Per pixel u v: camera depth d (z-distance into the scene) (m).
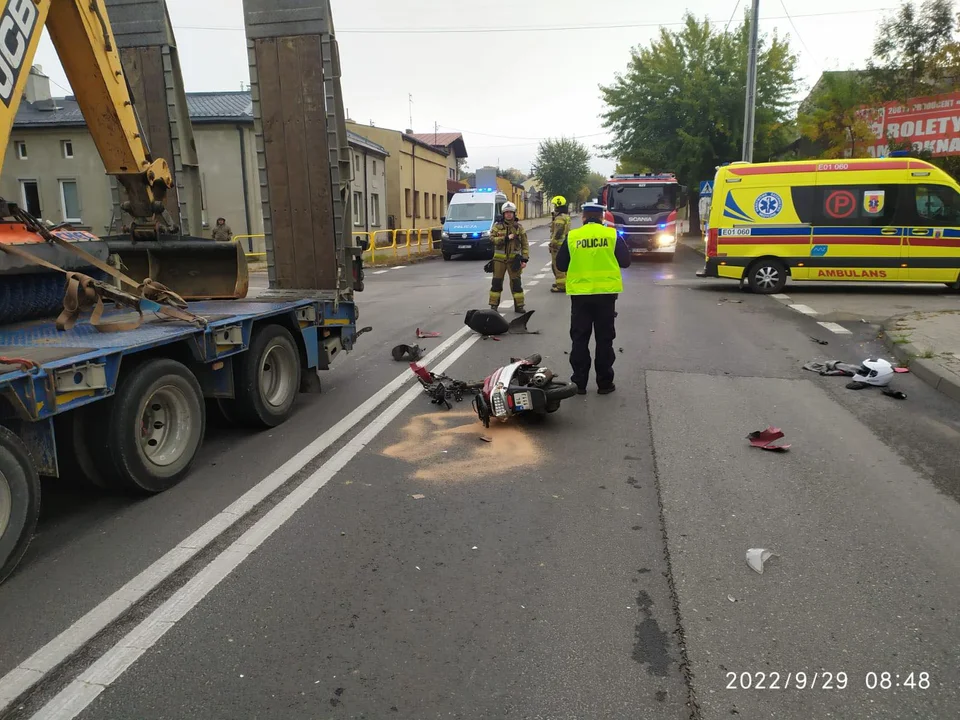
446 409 6.65
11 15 4.26
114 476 4.43
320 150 7.42
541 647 3.04
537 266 23.02
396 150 39.81
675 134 33.53
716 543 3.97
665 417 6.33
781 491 4.68
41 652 3.02
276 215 7.64
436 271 23.06
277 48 7.31
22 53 4.35
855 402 6.79
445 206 50.44
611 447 5.56
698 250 30.05
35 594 3.47
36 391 3.64
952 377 7.12
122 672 2.89
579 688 2.79
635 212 24.20
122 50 7.59
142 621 3.24
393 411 6.60
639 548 3.93
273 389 6.29
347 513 4.40
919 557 3.80
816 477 4.92
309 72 7.29
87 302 4.91
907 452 5.42
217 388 5.51
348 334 7.82
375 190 37.12
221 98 28.91
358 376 8.06
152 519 4.31
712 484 4.81
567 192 81.25
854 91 23.12
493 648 3.04
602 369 7.07
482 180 44.75
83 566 3.74
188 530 4.16
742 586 3.52
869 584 3.53
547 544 3.98
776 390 7.22
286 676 2.87
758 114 31.84
